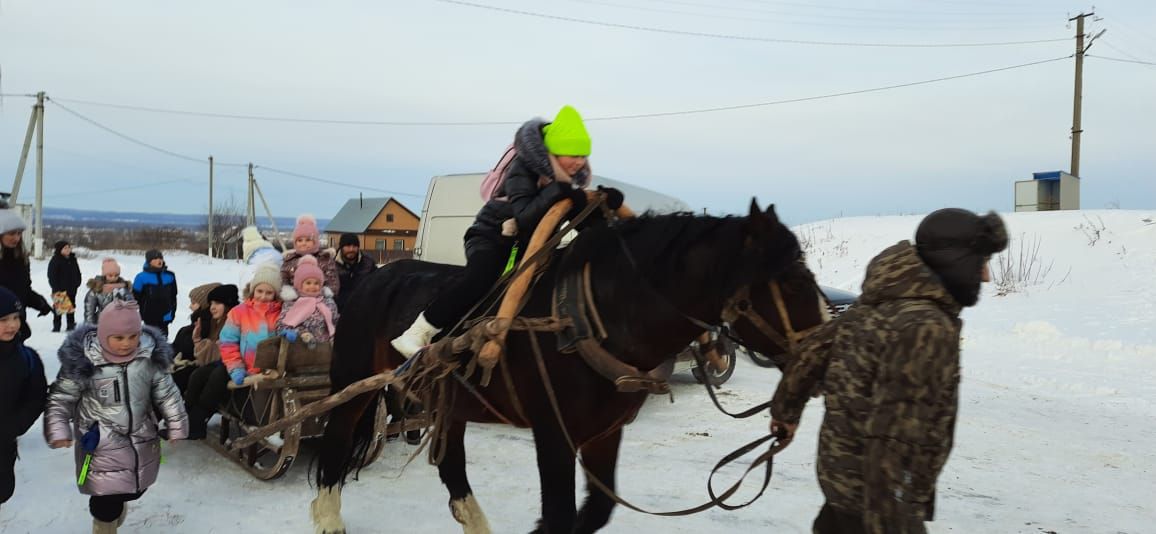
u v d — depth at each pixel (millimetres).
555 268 3566
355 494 5375
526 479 5816
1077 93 27953
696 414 8203
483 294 3797
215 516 4832
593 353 3232
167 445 6410
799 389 2820
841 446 2609
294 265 6070
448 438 4504
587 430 3420
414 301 4316
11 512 4809
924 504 2492
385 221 54562
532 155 3605
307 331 5438
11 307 3922
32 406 4078
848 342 2598
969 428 7527
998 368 10789
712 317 3131
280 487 5434
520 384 3514
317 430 5430
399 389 4062
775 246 2854
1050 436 7273
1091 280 16125
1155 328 12500
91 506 4109
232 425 6012
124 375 4055
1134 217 19984
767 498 5359
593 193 3670
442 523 4812
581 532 3643
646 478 5859
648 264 3289
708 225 3225
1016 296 15805
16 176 33188
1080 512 5180
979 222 2500
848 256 22922
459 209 8664
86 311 9414
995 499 5434
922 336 2369
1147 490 5691
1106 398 9070
